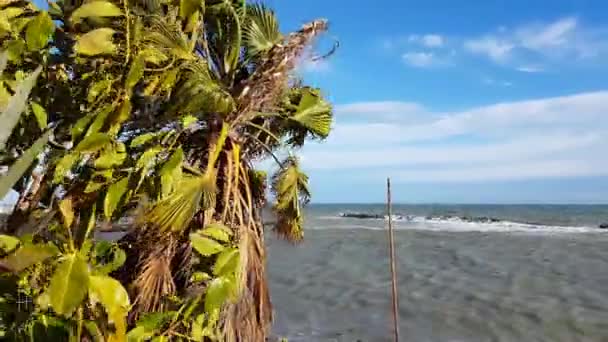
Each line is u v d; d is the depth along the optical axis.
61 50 3.18
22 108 2.37
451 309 12.71
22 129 2.71
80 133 2.64
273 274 17.19
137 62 2.83
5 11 2.75
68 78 3.14
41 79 2.93
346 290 14.77
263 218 4.89
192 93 3.48
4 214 2.72
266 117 4.67
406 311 12.49
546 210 99.75
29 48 2.69
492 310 12.63
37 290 2.28
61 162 2.52
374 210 102.00
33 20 2.68
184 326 3.20
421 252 23.20
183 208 3.32
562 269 18.55
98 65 3.02
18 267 2.05
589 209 106.12
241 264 3.93
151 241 3.50
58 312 2.07
